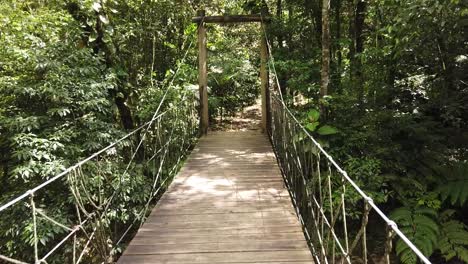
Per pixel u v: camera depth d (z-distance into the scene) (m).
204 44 6.04
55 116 3.70
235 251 2.29
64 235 3.38
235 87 8.18
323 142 3.71
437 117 4.05
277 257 2.21
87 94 3.71
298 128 3.19
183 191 3.40
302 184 2.94
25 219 3.22
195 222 2.73
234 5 7.75
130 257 2.24
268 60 5.48
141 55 5.93
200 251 2.30
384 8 4.04
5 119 3.35
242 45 9.09
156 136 3.88
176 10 6.41
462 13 2.89
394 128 3.71
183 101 5.20
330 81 4.64
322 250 2.16
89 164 3.44
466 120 3.97
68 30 4.15
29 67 3.70
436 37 3.55
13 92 3.48
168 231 2.59
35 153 3.22
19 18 3.92
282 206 3.01
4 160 3.66
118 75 4.63
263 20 5.86
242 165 4.23
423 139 3.65
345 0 5.43
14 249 3.27
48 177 3.30
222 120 7.77
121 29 5.26
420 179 3.53
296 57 5.40
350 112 4.03
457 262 3.22
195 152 4.87
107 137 3.70
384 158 3.62
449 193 3.34
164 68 6.43
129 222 3.79
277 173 3.92
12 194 3.39
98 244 2.27
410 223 3.16
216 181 3.68
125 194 3.57
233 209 2.96
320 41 5.53
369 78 4.29
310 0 5.38
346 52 6.02
